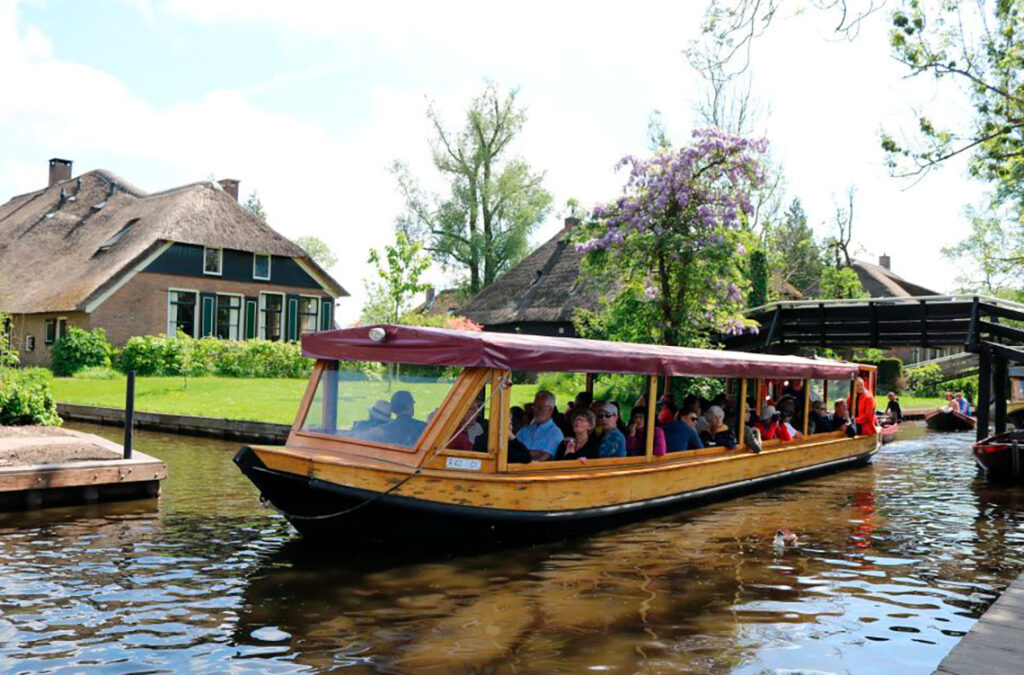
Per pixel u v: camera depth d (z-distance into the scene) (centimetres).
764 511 1076
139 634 562
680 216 1883
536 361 817
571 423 922
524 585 690
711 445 1134
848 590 707
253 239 3253
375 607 625
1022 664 443
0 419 1359
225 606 623
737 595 682
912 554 849
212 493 1090
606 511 882
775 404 1438
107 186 3775
